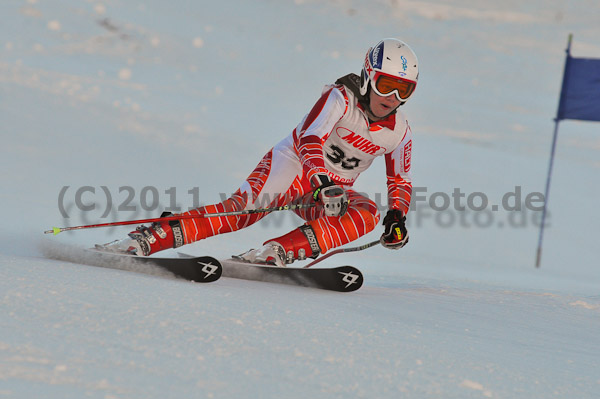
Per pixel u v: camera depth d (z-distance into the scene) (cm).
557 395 792
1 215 2144
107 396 601
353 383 728
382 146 1472
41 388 602
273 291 1192
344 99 1425
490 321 1205
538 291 1917
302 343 846
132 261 1208
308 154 1373
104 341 746
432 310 1241
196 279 1168
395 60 1370
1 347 685
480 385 772
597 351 1071
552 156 3108
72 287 947
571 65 3209
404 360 841
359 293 1330
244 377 699
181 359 725
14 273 985
